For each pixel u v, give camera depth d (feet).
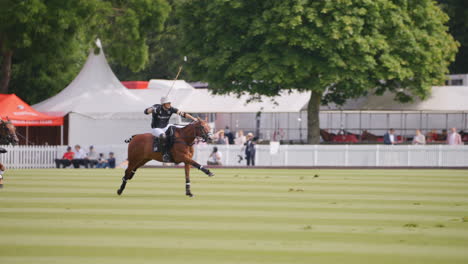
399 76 199.31
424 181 124.26
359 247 54.70
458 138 206.49
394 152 196.85
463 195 96.37
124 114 219.61
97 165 196.34
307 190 103.14
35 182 117.80
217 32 210.38
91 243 56.13
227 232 61.77
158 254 51.62
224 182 118.52
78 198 90.07
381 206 81.97
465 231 62.64
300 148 198.18
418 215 73.92
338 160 197.06
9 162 194.80
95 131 220.02
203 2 217.56
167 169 165.89
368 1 192.44
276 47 200.95
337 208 79.71
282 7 191.11
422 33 210.18
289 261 49.21
